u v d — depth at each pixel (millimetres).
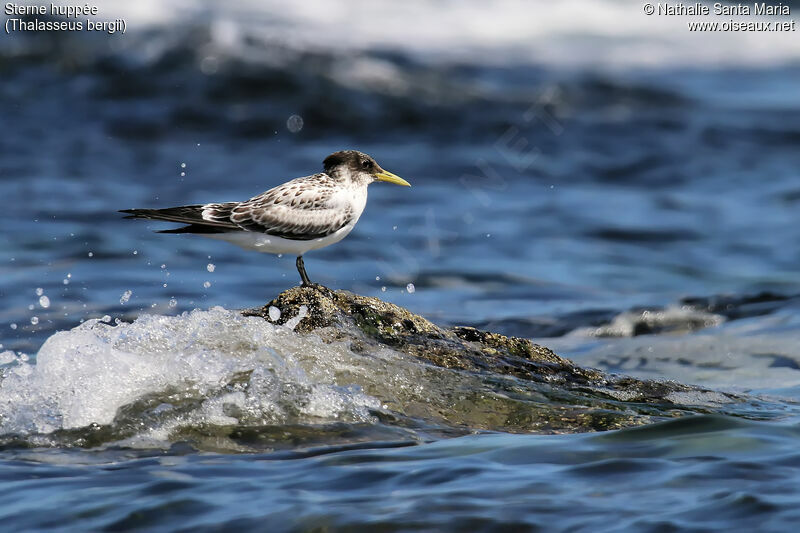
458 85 30359
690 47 40562
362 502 6297
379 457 7250
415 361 9234
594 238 18531
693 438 7449
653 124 27922
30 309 12672
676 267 16656
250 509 6227
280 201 10070
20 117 24609
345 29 38469
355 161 10648
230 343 8984
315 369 8797
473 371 9281
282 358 8828
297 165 22406
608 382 9539
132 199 19062
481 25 41562
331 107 26953
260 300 13898
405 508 6176
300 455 7355
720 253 17547
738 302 14148
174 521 6094
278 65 29062
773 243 18109
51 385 8398
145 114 25609
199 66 28500
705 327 13055
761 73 36500
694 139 26453
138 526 6035
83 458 7340
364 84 29000
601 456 7125
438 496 6375
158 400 8227
